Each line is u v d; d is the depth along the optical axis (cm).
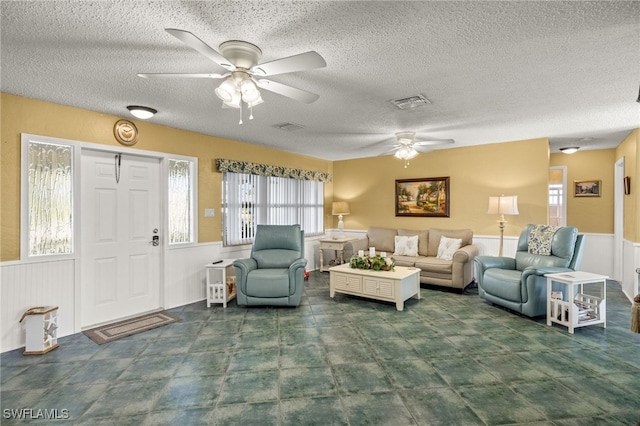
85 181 350
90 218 354
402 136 449
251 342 308
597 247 588
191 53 221
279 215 589
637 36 201
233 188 504
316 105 334
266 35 200
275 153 575
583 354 279
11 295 295
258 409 206
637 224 425
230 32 196
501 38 204
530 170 501
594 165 591
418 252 569
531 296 360
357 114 366
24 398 220
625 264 486
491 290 407
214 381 240
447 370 253
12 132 296
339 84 278
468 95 305
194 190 446
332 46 214
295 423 193
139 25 187
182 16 179
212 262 463
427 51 221
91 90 288
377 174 661
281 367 260
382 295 411
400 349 291
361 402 213
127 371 255
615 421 192
